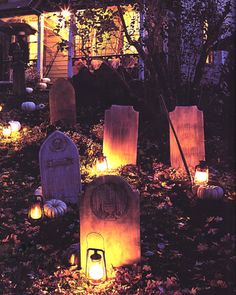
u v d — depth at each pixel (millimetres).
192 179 7195
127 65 14250
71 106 10938
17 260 4562
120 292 3859
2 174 7906
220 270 4219
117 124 8016
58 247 4934
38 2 16031
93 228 4277
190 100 11031
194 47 11117
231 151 8586
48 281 4090
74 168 6312
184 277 4145
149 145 9438
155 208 6012
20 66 13953
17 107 13477
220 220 5508
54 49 18953
